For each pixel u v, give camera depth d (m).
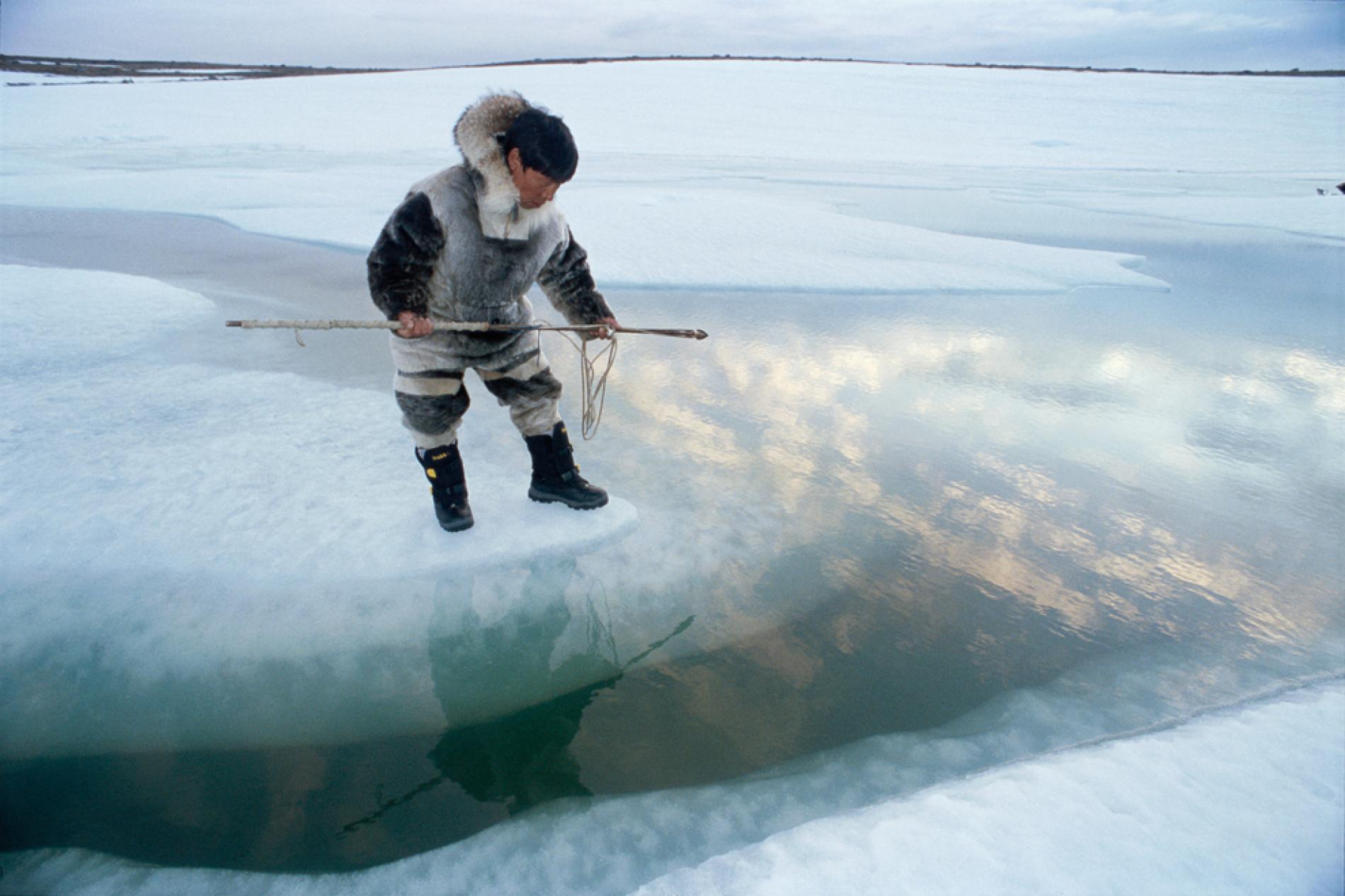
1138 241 8.96
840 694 2.03
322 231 8.24
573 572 2.54
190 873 1.53
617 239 7.64
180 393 3.79
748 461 3.30
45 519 2.69
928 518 2.88
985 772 1.71
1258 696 2.02
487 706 2.00
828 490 3.07
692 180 13.12
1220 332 5.24
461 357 2.46
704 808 1.68
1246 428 3.71
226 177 12.30
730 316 5.48
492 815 1.67
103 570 2.47
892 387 4.16
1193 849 1.50
